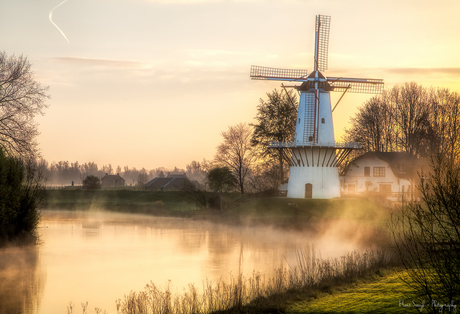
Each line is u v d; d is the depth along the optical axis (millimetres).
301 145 63812
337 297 17688
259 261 31125
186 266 29828
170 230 49344
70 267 29703
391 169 71000
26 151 44406
